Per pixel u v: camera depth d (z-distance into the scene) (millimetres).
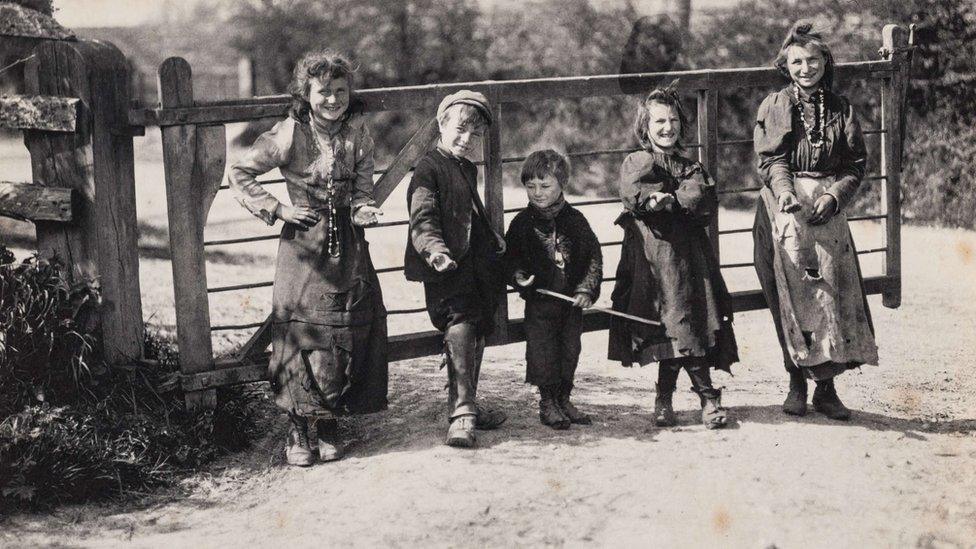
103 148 5180
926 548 4070
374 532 4309
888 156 6508
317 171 4980
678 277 5297
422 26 21031
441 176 5148
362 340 5078
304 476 5008
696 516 4363
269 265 10430
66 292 5148
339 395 5066
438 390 6246
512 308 8680
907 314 8664
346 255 5043
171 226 5098
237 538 4348
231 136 23531
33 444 4699
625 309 5445
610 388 6340
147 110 5051
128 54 34844
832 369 5477
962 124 12773
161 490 4883
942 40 12789
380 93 5293
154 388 5238
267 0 25219
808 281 5477
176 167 5074
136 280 5352
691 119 14273
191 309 5188
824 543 4117
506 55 19469
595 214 13891
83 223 5215
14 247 9703
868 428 5512
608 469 4859
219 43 35312
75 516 4586
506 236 5402
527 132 16906
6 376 4938
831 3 13492
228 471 5109
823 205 5355
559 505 4500
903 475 4820
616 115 15875
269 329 5375
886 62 6414
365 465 5051
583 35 17969
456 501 4535
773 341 7809
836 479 4754
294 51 24812
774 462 4953
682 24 15156
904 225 13055
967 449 5188
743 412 5754
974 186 12703
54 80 5129
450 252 5094
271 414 5836
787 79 6184
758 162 5652
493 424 5426
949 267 10609
